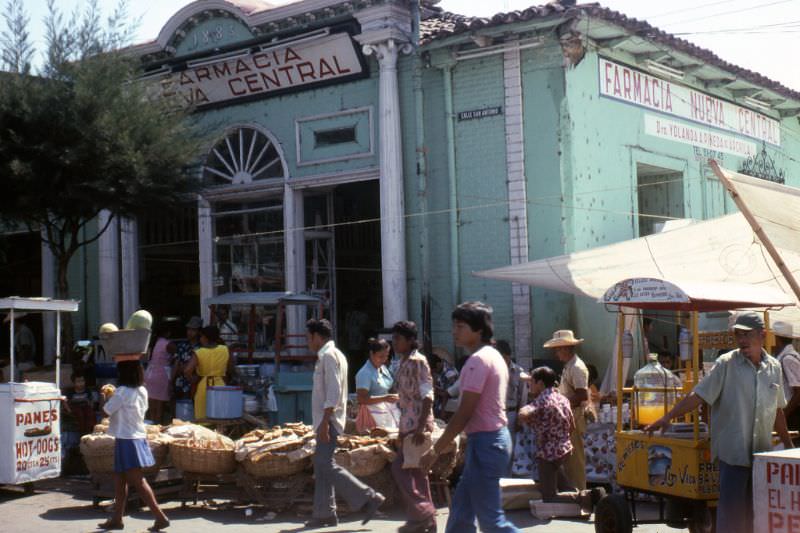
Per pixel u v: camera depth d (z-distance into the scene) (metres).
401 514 9.38
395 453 9.44
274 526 8.92
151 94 16.41
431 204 16.03
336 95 16.98
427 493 8.22
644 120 17.14
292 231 17.47
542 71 15.15
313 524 8.80
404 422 8.17
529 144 15.25
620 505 7.52
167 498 10.32
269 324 17.03
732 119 20.39
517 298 15.23
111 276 19.55
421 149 15.98
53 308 11.01
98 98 15.14
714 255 11.85
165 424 13.91
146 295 19.94
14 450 10.35
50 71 15.26
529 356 15.09
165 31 18.23
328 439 8.69
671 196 18.55
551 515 9.13
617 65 16.39
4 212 15.44
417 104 16.00
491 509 6.30
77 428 12.46
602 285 12.62
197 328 13.42
